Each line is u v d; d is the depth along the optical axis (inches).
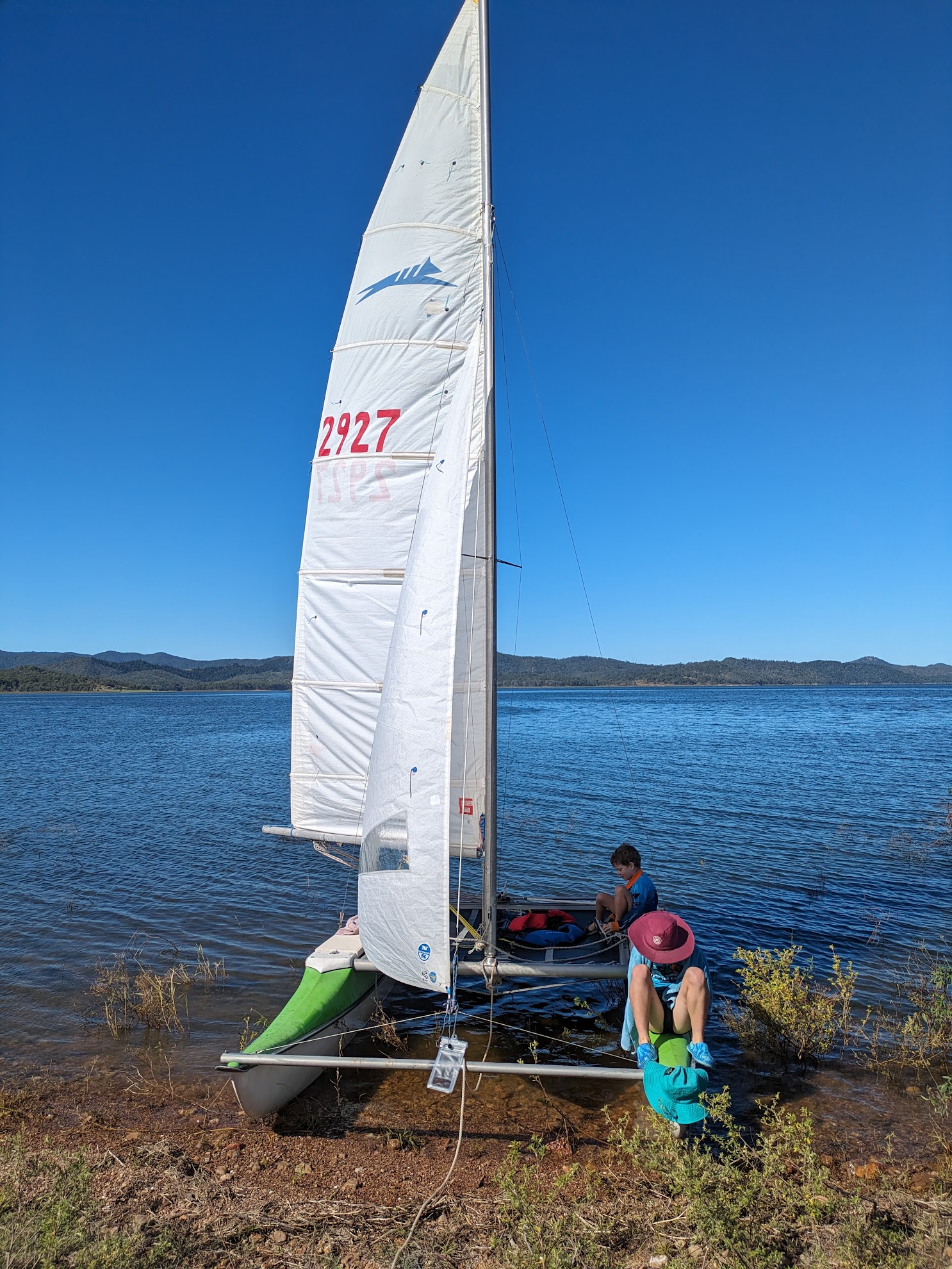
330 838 293.0
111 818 670.5
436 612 206.1
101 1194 165.0
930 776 904.3
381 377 280.2
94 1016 274.1
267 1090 199.5
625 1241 149.4
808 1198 155.4
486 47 252.2
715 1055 240.4
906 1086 220.5
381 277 280.1
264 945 348.5
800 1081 223.6
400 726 206.2
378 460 280.5
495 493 234.5
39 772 1036.5
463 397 218.2
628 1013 214.2
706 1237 146.1
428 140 271.6
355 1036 248.5
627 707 3127.5
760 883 442.3
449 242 271.7
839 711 2647.6
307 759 296.0
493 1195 167.3
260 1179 173.9
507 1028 266.2
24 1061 239.9
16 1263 135.9
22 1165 171.6
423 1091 217.3
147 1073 232.4
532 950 262.7
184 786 880.9
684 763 1037.8
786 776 903.1
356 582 285.1
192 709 3617.1
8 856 523.5
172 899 420.2
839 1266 139.7
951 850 524.4
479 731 264.2
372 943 209.5
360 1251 147.3
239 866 496.4
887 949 339.0
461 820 264.2
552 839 560.1
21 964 323.3
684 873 464.4
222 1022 270.1
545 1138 192.5
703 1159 163.3
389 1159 182.9
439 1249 147.1
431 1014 273.9
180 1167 177.2
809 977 277.7
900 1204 159.6
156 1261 142.1
